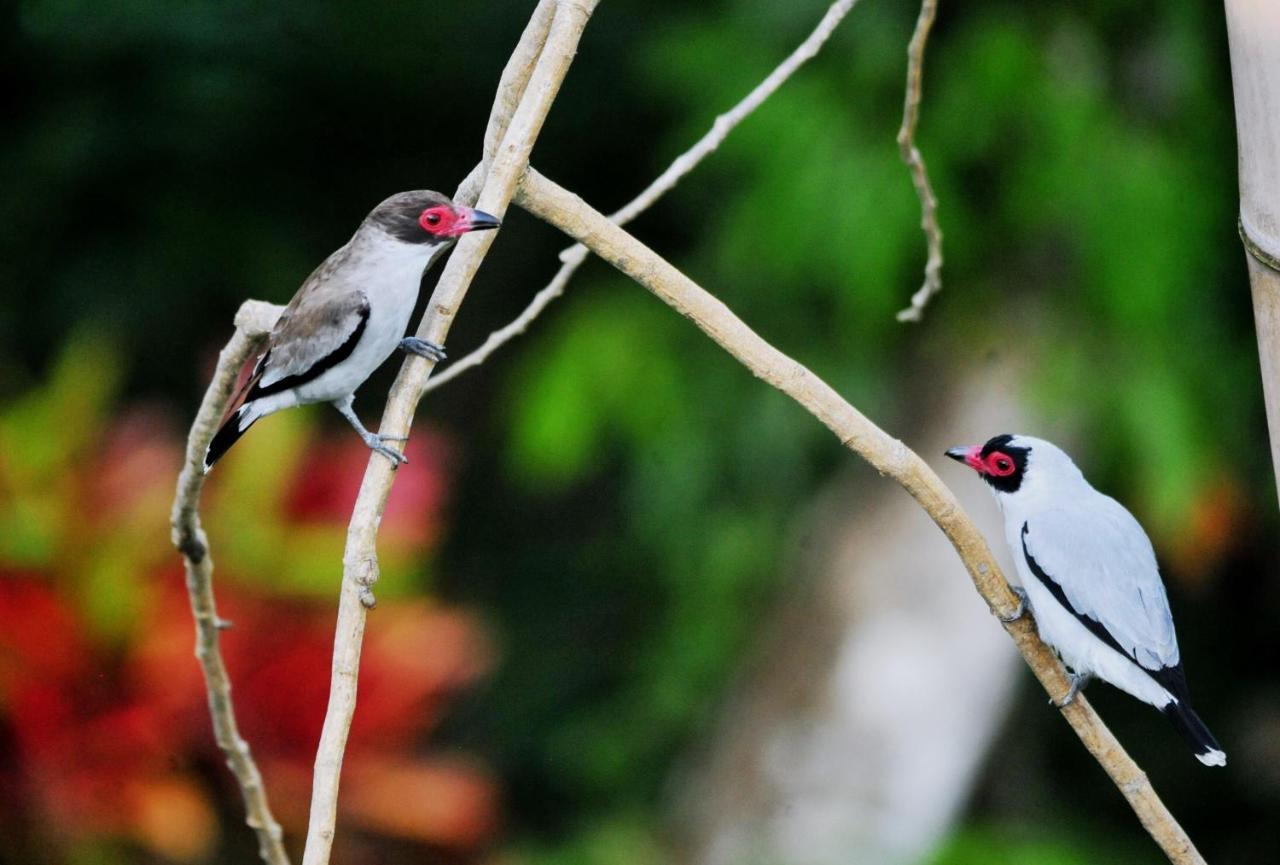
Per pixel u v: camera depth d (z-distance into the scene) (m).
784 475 13.95
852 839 12.51
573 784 14.75
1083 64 12.43
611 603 15.95
